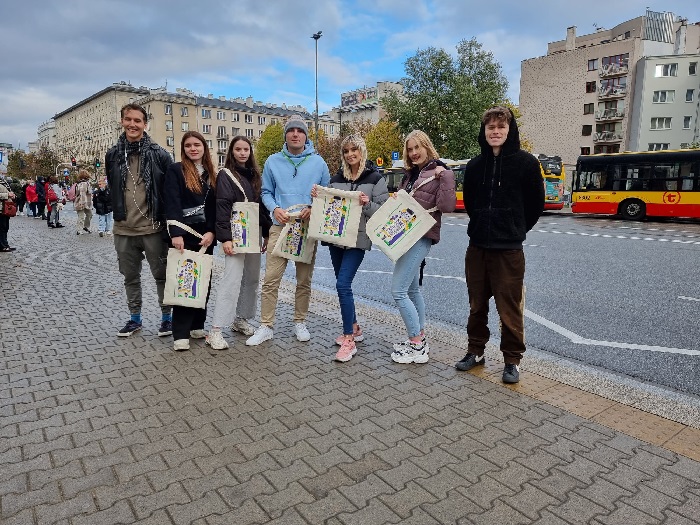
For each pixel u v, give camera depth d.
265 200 4.68
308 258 4.67
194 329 4.94
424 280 8.46
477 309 4.07
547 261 10.35
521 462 2.69
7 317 5.55
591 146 54.91
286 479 2.51
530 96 59.09
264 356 4.38
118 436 2.93
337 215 4.32
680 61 48.69
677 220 21.55
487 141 3.76
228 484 2.46
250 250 4.50
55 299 6.44
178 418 3.17
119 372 3.95
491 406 3.39
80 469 2.58
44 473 2.54
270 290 4.75
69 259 10.06
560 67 56.41
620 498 2.38
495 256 3.83
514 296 3.80
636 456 2.75
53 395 3.50
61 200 17.75
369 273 9.23
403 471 2.60
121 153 4.62
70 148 121.12
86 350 4.47
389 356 4.42
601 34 59.06
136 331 5.02
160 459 2.68
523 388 3.70
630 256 10.99
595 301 6.87
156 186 4.67
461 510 2.29
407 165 4.39
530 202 3.79
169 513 2.23
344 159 4.51
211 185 4.61
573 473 2.59
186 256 4.40
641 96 50.19
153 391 3.58
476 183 3.93
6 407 3.30
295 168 4.70
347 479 2.52
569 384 3.78
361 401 3.45
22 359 4.21
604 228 17.91
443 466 2.65
